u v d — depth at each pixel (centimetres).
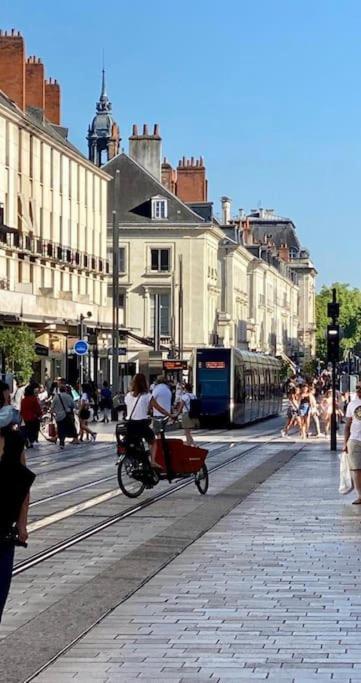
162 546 1648
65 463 3369
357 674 933
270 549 1622
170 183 11406
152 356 8406
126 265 10406
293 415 5141
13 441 910
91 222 8775
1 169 6775
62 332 6919
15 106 7181
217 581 1364
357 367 15900
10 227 6644
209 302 10750
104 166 10581
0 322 5984
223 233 11319
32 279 7362
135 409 2341
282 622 1132
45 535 1762
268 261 15275
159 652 1009
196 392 6062
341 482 2270
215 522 1933
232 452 3962
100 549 1622
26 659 976
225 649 1020
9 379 4478
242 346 12825
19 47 7331
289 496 2375
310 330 19625
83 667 956
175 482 2709
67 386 4212
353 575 1405
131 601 1241
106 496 2372
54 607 1201
